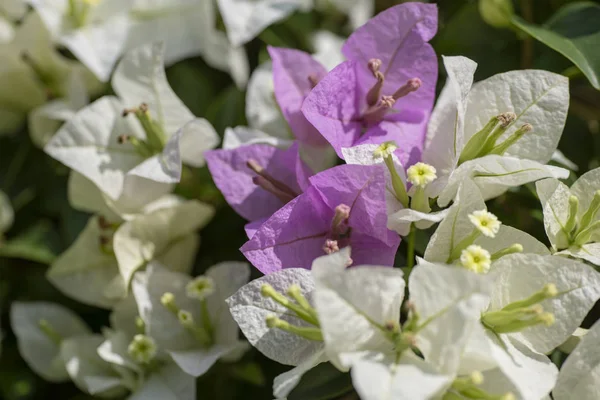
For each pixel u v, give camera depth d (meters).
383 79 0.54
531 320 0.50
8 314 0.61
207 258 0.60
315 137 0.55
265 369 0.58
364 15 0.65
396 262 0.54
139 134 0.58
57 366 0.59
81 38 0.60
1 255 0.60
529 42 0.59
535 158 0.54
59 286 0.59
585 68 0.56
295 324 0.51
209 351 0.56
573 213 0.53
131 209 0.57
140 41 0.60
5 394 0.60
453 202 0.53
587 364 0.50
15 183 0.61
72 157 0.57
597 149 0.60
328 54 0.59
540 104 0.54
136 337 0.56
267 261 0.52
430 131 0.54
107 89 0.61
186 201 0.57
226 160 0.55
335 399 0.56
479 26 0.60
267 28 0.63
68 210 0.61
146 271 0.57
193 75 0.62
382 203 0.52
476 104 0.54
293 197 0.54
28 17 0.59
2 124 0.62
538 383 0.50
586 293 0.51
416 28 0.54
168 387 0.56
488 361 0.49
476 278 0.49
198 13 0.61
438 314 0.49
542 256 0.51
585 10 0.57
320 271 0.49
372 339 0.50
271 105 0.59
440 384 0.48
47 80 0.61
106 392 0.58
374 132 0.54
